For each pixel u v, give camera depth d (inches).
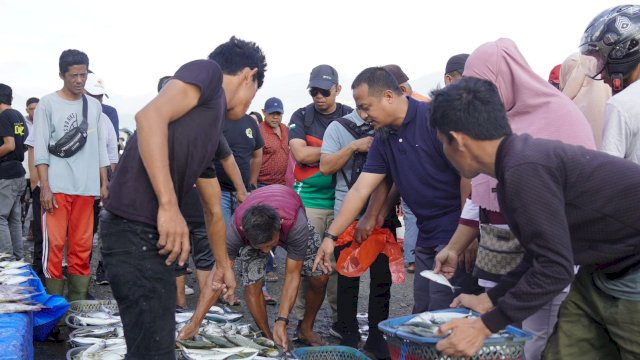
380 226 174.6
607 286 101.4
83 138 220.4
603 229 93.8
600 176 90.8
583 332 109.5
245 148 248.7
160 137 94.6
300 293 204.1
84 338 165.2
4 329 140.0
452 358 97.7
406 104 149.3
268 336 182.7
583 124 120.2
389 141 153.7
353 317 187.8
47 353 182.2
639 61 120.0
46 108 219.1
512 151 89.7
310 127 212.1
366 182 161.5
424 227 156.3
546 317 122.3
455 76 219.0
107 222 101.3
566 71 173.9
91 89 288.7
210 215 124.2
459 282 148.9
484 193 123.9
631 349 101.5
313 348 163.3
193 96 98.5
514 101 123.3
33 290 179.0
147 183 99.5
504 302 90.9
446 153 98.0
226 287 130.6
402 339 102.8
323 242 163.0
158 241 98.3
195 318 160.7
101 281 276.2
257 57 112.1
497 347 98.7
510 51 123.1
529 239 89.2
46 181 217.2
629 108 116.0
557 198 88.4
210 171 120.0
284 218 166.6
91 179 223.5
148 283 100.5
